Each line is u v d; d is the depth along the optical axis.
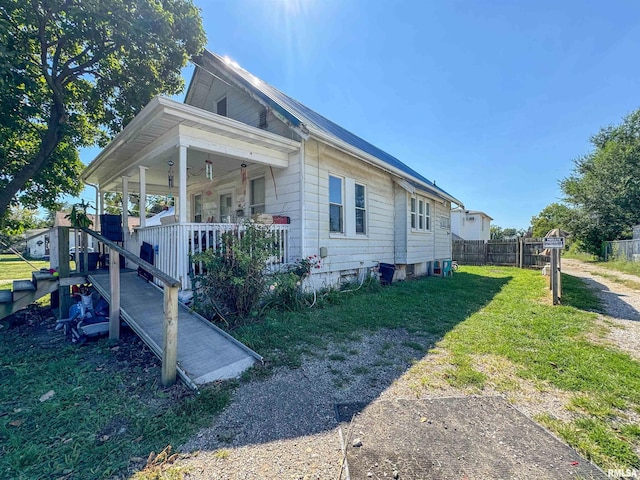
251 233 4.98
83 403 2.60
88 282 5.69
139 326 3.81
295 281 5.48
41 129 8.70
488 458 1.90
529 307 5.97
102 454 1.96
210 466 1.85
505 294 7.45
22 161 8.68
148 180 8.73
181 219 4.85
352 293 7.32
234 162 7.17
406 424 2.26
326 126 8.97
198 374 2.95
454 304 6.26
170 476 1.77
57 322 5.04
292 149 6.39
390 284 8.93
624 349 3.74
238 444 2.05
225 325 4.43
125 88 9.23
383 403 2.57
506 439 2.09
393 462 1.87
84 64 8.11
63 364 3.41
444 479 1.73
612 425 2.25
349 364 3.36
